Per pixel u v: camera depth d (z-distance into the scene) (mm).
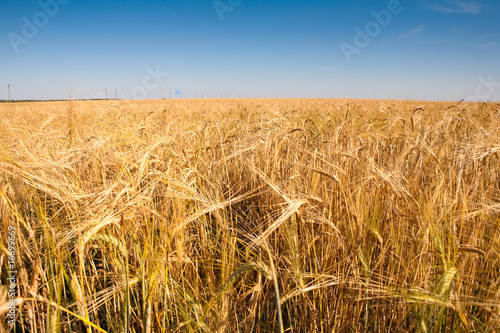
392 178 2227
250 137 4203
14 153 2598
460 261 1921
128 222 2127
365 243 2162
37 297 1212
